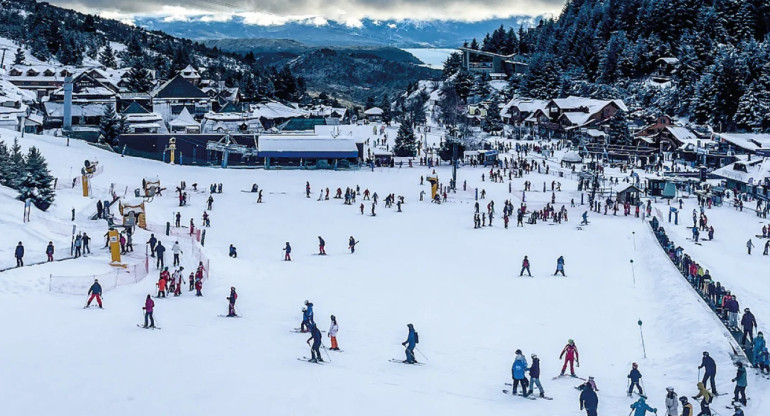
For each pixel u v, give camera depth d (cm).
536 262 5659
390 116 18475
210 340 3200
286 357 3039
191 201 7775
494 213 7900
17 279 3791
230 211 7456
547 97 19000
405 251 5984
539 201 8638
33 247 4494
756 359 2969
